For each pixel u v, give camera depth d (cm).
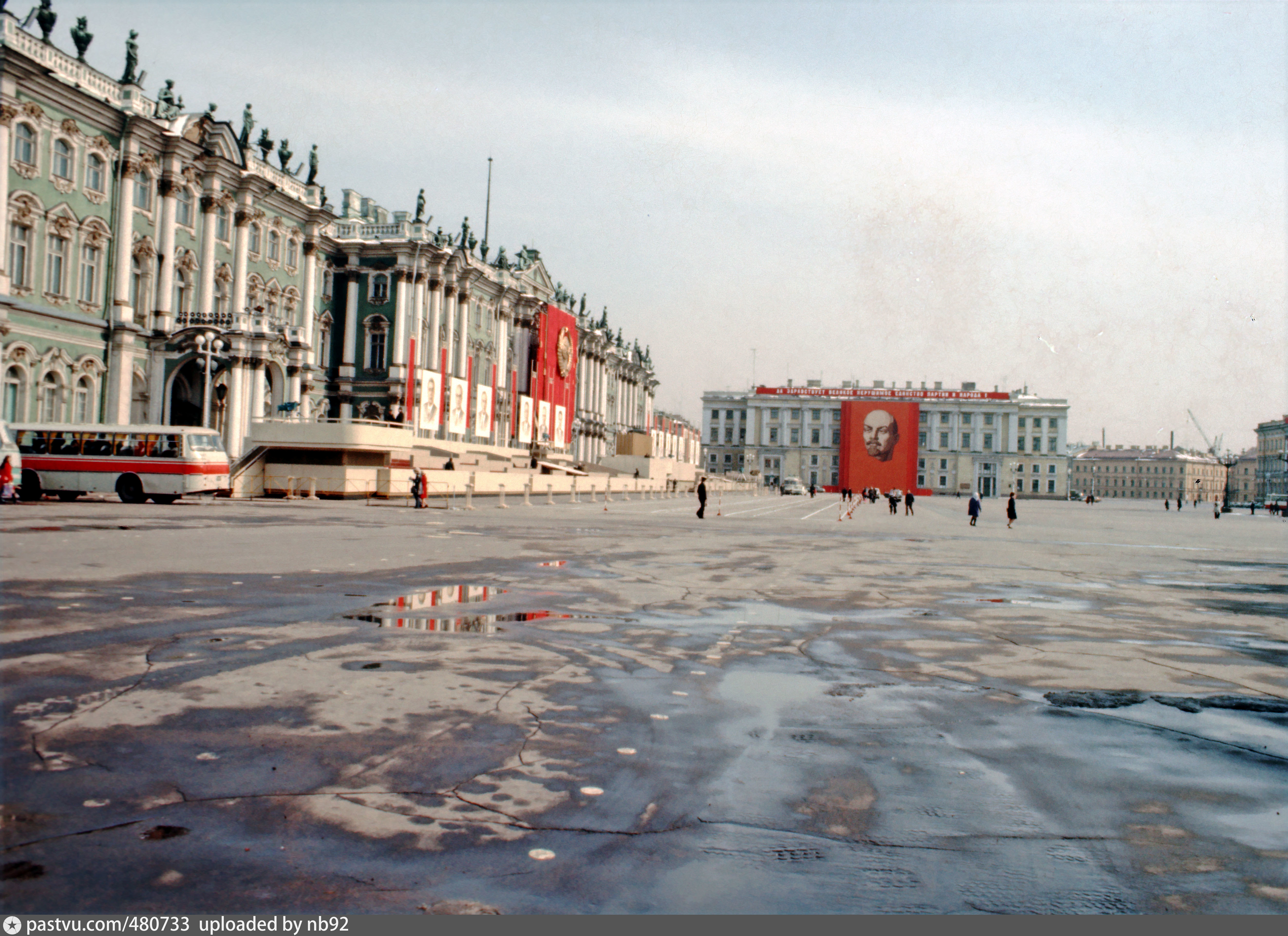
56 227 4378
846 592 1600
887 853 490
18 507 3108
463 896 430
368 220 7606
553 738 668
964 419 19075
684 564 2003
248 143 5584
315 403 6788
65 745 612
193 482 3797
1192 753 677
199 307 5297
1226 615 1461
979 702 820
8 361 4138
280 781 562
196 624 1052
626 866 465
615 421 13088
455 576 1614
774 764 628
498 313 8794
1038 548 3033
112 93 4712
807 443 19712
